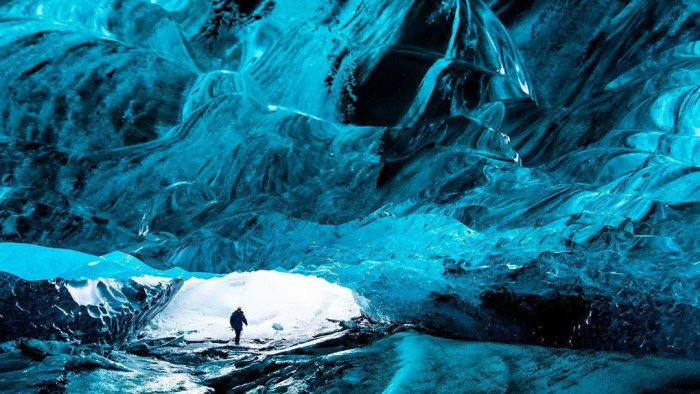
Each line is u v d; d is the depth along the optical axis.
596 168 5.00
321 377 8.34
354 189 5.25
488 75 4.36
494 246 7.34
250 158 4.75
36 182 4.41
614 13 4.15
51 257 6.20
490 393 5.78
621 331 9.72
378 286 12.49
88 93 3.95
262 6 3.91
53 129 4.00
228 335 15.52
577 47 4.30
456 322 12.35
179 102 4.13
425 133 4.68
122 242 5.39
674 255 6.75
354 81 4.31
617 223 6.02
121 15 3.87
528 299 10.60
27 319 10.12
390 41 4.23
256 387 8.80
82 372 8.04
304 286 19.95
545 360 7.47
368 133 4.68
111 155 4.32
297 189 5.00
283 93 4.29
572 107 4.55
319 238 6.41
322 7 3.97
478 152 4.85
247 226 5.72
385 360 9.31
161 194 4.69
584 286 9.61
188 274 7.82
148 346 12.94
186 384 8.57
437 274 10.25
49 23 3.78
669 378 5.55
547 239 6.88
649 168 4.96
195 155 4.45
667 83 4.38
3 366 7.89
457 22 4.20
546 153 4.92
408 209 5.76
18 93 3.82
